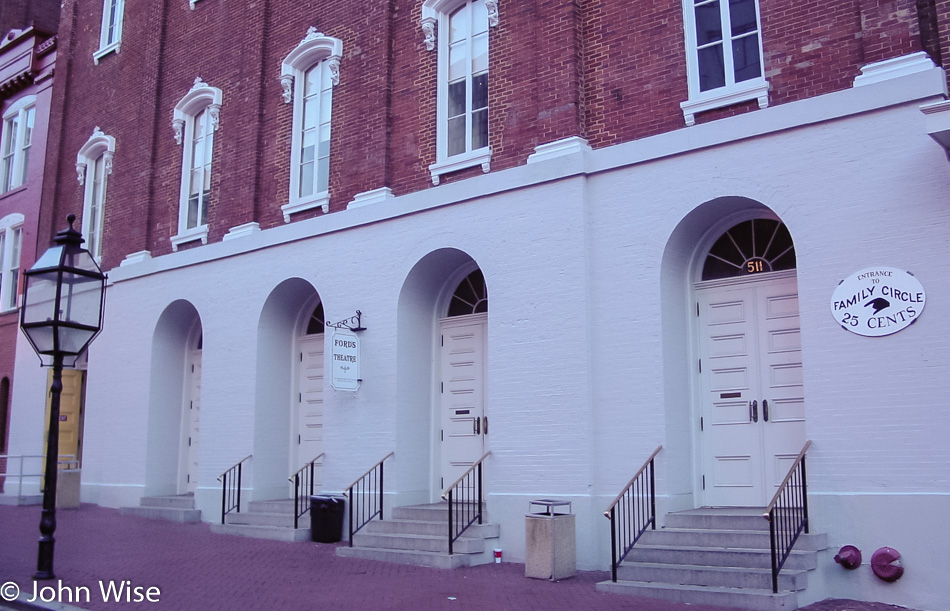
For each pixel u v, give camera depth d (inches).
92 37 801.6
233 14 650.8
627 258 413.7
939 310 329.1
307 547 468.4
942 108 303.6
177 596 339.6
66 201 787.4
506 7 483.8
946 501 317.7
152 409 654.5
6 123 907.4
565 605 317.4
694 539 360.2
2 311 846.5
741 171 385.1
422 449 500.1
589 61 449.4
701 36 419.5
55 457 380.2
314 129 580.7
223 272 607.8
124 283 690.8
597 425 410.3
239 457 570.9
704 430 410.3
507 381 439.5
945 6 345.4
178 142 676.1
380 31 542.6
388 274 506.3
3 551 452.8
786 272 398.9
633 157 416.8
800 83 381.7
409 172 514.6
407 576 381.1
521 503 423.5
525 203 448.8
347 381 499.8
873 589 327.3
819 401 350.0
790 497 345.4
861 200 351.9
